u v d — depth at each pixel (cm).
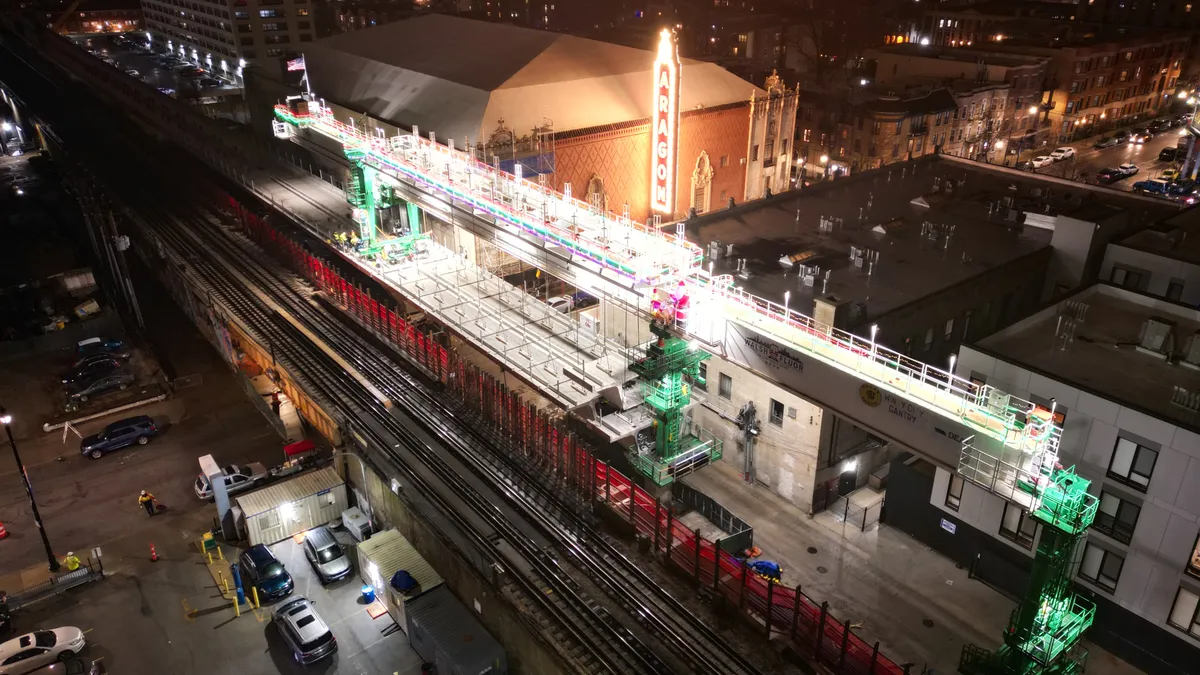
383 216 6844
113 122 12356
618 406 4422
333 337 5894
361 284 6969
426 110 7344
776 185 8894
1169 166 10838
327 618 3891
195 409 5628
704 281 4184
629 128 7262
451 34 8888
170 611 3925
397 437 4697
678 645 3316
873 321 4238
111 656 3669
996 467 2847
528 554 3794
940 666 3431
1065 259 5291
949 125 10150
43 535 4050
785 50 15675
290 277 6950
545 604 3488
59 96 13600
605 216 4572
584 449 4131
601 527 3994
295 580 4109
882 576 3966
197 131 11212
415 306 5972
